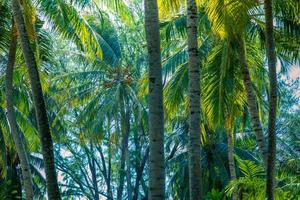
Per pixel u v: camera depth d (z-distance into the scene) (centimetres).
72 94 3691
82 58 3738
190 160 1450
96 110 3631
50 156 1559
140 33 4244
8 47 2147
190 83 1500
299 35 2159
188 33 1530
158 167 1317
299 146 3512
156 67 1353
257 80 2530
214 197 2050
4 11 2098
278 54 2414
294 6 2031
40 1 2134
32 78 1596
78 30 2228
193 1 1543
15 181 3406
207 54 2527
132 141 5016
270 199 1588
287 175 2359
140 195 5328
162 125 1337
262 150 2062
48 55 2267
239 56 2122
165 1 1948
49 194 1545
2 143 2930
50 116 3675
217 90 2308
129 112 3800
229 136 2661
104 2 2220
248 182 1827
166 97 2584
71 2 2173
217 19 1833
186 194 3644
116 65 3706
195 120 1472
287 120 4125
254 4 1739
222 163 3591
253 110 2091
